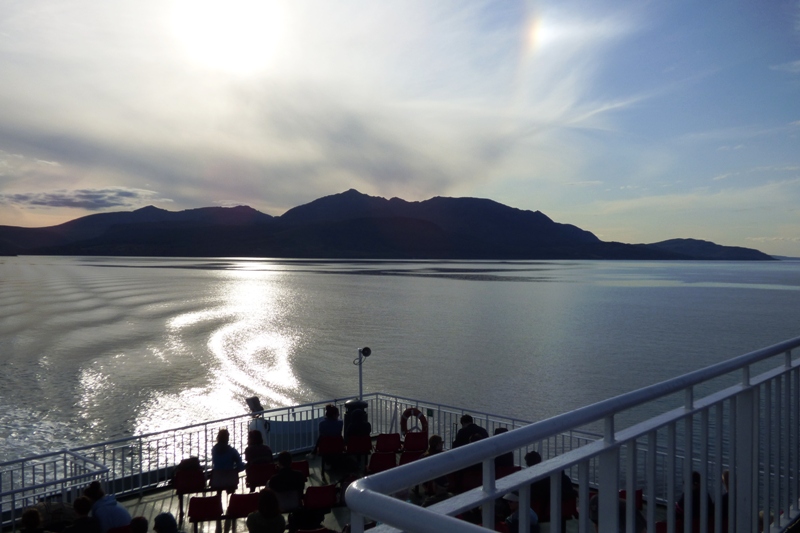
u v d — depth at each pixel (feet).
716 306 318.24
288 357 153.69
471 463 6.33
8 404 105.19
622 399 8.32
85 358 148.25
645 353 169.17
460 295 383.04
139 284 453.17
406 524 5.03
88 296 337.31
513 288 456.04
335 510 32.19
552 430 7.14
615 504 8.44
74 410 102.32
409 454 32.94
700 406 10.23
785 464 13.17
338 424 36.83
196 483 31.96
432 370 142.82
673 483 9.55
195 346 166.61
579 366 149.18
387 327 221.46
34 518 25.25
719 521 10.69
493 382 130.52
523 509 7.11
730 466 11.41
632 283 548.31
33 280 499.51
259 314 255.09
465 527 4.72
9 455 79.82
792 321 249.34
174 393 114.21
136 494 35.91
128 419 96.99
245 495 28.50
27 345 167.32
